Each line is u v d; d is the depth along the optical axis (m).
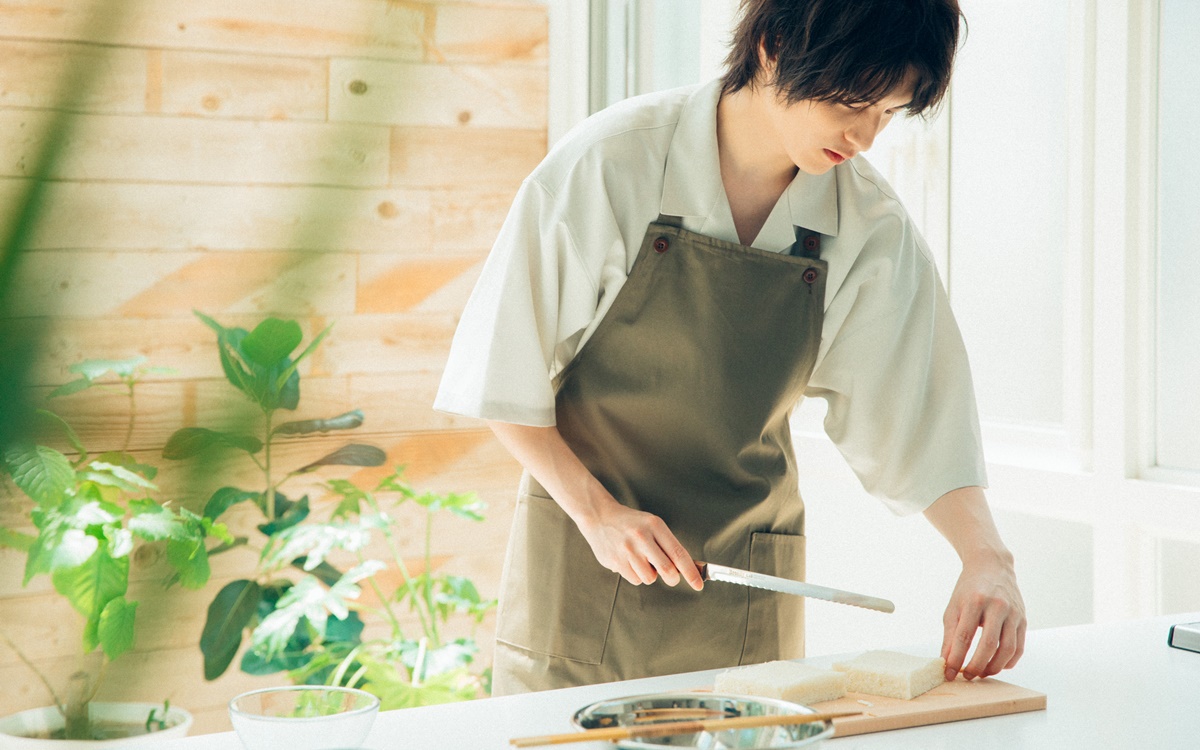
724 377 1.37
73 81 0.11
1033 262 2.12
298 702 0.72
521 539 1.47
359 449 2.72
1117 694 1.06
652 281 1.34
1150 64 1.86
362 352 2.83
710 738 0.73
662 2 2.99
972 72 2.24
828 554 2.56
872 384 1.45
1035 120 2.10
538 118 2.96
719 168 1.35
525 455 1.29
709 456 1.41
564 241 1.29
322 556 2.52
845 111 1.15
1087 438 1.98
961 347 1.44
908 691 1.01
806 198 1.37
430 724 0.95
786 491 1.49
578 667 1.42
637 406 1.38
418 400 2.89
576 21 2.99
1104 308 1.91
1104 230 1.91
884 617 2.41
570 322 1.35
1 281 0.11
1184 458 1.84
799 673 1.01
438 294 2.89
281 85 2.57
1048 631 1.31
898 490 1.43
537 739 0.67
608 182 1.31
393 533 2.96
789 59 1.13
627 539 1.20
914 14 1.07
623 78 3.04
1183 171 1.82
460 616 3.04
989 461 2.16
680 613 1.42
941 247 2.32
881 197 1.41
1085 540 2.01
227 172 2.52
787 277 1.37
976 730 0.95
